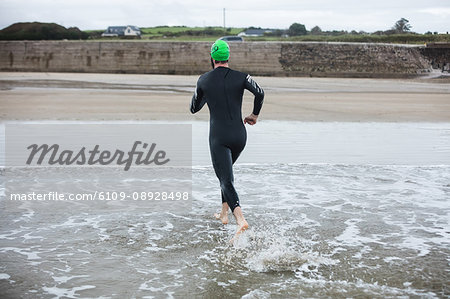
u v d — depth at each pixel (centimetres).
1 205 552
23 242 434
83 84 3294
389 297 329
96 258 399
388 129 1307
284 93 2662
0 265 380
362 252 415
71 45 5600
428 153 923
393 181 684
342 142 1055
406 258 401
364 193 618
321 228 479
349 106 1930
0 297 323
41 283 348
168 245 431
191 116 1523
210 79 468
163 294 333
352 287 344
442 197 603
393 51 5469
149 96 2259
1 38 8681
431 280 357
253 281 355
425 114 1686
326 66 5378
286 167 770
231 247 427
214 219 512
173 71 5400
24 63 5634
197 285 348
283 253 407
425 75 5069
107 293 334
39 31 8875
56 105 1789
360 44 5484
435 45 5441
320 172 736
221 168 454
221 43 473
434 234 466
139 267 381
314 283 351
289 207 551
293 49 5453
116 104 1853
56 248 420
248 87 464
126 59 5509
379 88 3247
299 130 1257
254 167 768
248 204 562
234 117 464
